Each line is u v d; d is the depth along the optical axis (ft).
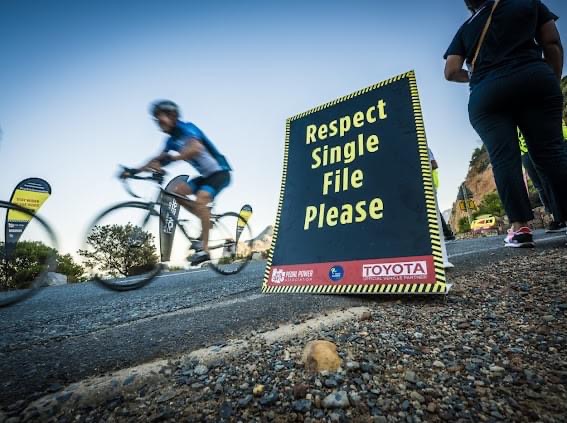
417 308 5.21
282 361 3.46
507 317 4.21
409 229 6.79
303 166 9.50
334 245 7.72
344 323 4.64
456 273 7.55
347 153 8.70
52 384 3.36
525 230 9.19
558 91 7.19
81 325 6.49
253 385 2.99
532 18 7.20
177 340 4.57
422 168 7.21
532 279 5.83
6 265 10.37
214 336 4.59
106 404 2.88
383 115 8.45
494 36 7.55
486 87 7.73
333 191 8.48
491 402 2.44
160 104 11.86
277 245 8.79
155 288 12.68
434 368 3.05
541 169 7.76
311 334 4.25
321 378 2.98
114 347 4.50
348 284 6.87
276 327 4.74
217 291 9.92
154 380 3.28
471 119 8.59
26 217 10.65
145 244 12.35
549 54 7.61
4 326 7.23
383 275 6.53
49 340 5.29
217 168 13.44
